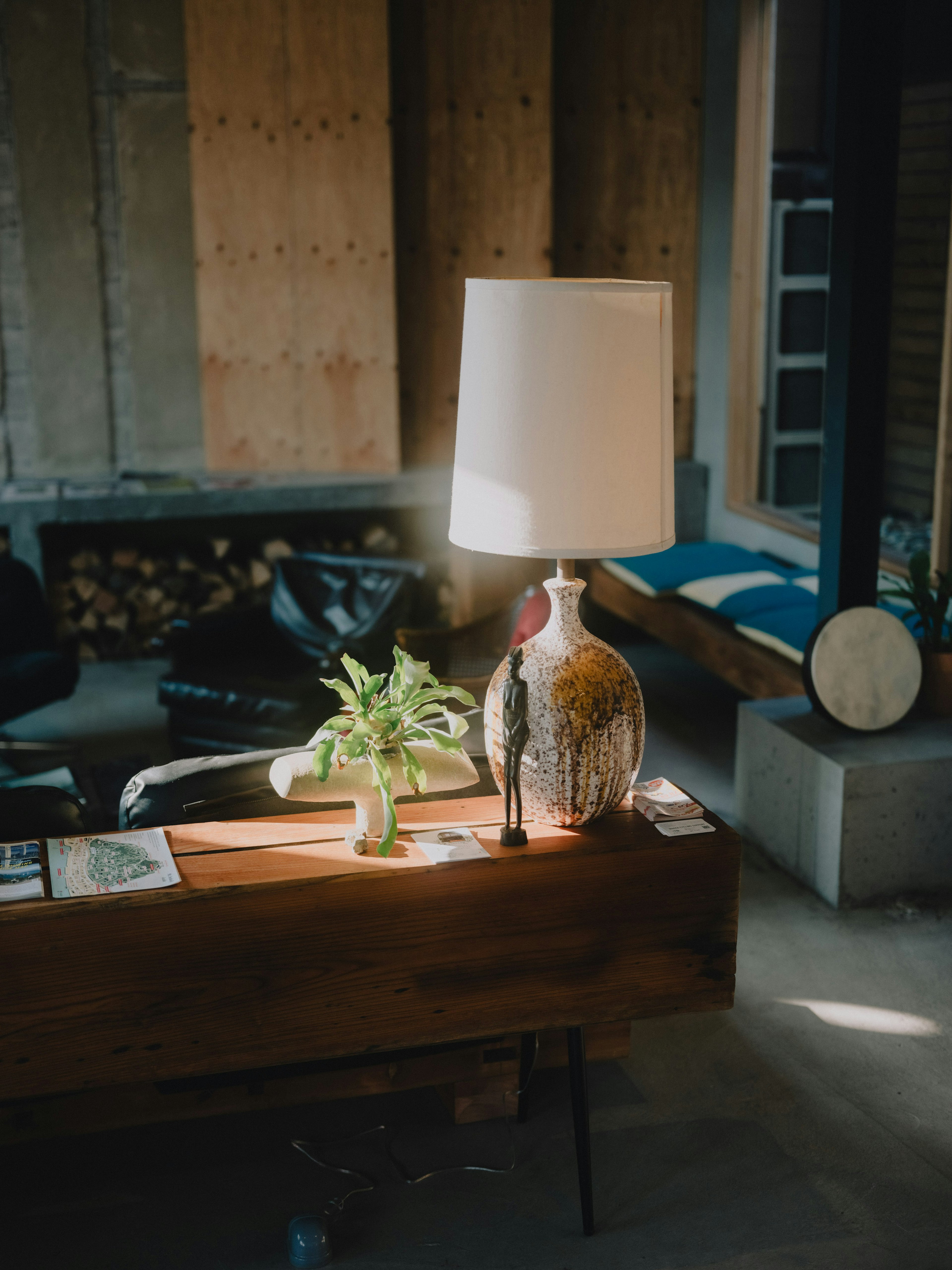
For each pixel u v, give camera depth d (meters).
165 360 6.47
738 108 6.13
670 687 6.04
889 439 6.33
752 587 5.39
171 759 5.00
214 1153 2.73
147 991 2.15
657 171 6.66
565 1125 2.82
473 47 6.25
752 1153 2.73
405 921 2.24
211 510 6.11
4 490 6.09
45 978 2.09
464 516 2.23
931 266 5.82
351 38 6.05
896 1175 2.66
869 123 3.78
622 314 2.08
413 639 4.53
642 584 5.82
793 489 6.68
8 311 6.30
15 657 4.73
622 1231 2.49
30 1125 2.57
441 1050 2.60
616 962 2.38
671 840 2.36
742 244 6.27
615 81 6.52
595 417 2.10
